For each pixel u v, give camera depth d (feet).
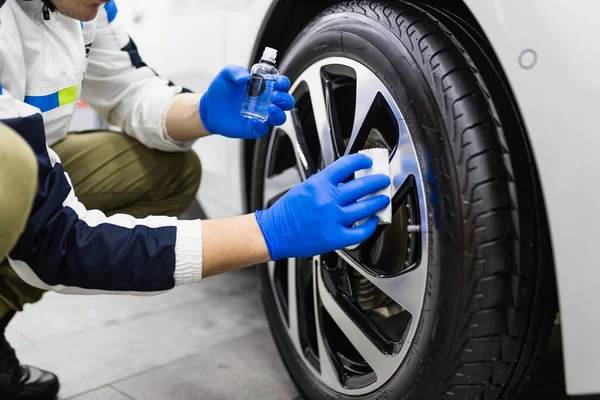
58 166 2.61
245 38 4.33
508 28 2.38
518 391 2.88
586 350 2.35
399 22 2.89
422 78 2.68
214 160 5.23
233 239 2.67
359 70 3.07
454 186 2.55
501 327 2.56
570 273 2.33
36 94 3.15
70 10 3.03
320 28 3.43
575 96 2.23
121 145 4.39
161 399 4.05
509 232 2.51
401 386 2.90
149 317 5.45
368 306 3.29
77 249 2.51
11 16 2.91
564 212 2.31
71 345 4.88
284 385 4.21
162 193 4.59
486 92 2.62
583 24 2.20
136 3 6.16
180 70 5.34
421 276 2.73
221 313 5.52
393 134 3.20
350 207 2.69
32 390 3.97
